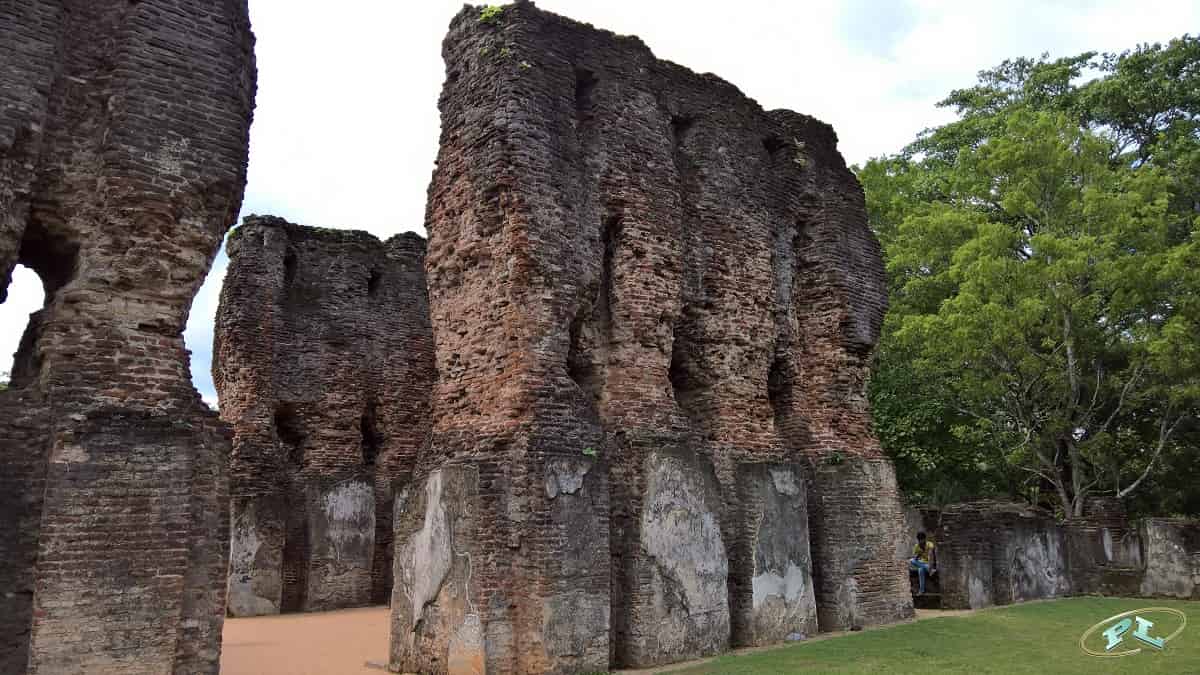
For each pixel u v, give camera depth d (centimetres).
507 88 1222
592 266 1277
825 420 1666
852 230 1775
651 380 1334
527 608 1073
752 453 1488
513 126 1208
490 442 1127
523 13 1264
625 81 1398
